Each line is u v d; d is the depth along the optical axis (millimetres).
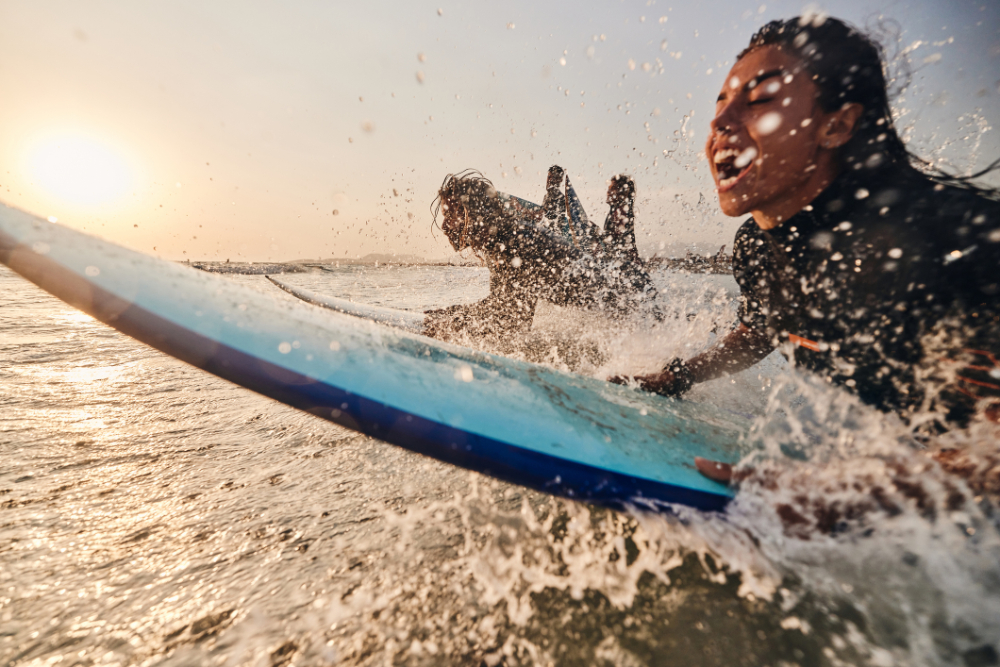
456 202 2139
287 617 604
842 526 644
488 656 553
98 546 732
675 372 1272
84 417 1277
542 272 2158
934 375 698
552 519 832
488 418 767
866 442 769
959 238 630
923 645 541
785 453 833
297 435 1198
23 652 539
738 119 750
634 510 708
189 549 733
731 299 1934
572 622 600
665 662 540
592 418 909
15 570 668
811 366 927
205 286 840
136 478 954
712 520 705
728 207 800
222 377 671
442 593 650
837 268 761
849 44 694
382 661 544
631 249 2268
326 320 941
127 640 562
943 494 596
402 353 914
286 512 845
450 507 872
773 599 621
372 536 777
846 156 715
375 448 1129
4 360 1809
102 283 725
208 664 534
